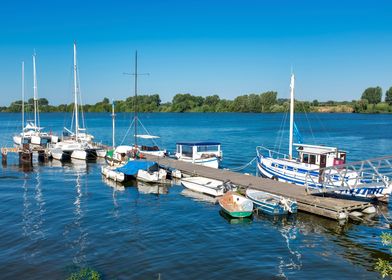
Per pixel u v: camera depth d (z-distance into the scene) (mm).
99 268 21312
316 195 33438
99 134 107625
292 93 42406
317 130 115250
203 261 22344
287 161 40688
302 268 21625
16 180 45688
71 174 50000
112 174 45531
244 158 62562
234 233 27156
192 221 29719
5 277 20188
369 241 25938
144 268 21359
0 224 28547
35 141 79750
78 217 30438
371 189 32000
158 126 136875
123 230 27469
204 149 52969
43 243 24859
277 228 28359
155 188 41219
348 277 20594
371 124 140000
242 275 20656
